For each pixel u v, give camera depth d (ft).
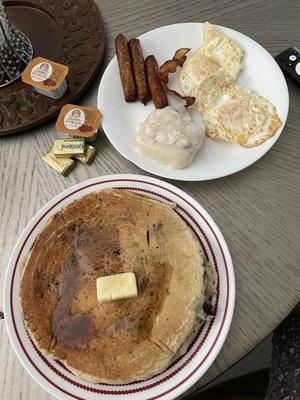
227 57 1.48
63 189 1.35
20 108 1.46
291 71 1.45
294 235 1.24
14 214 1.32
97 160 1.39
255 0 1.62
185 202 1.23
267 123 1.37
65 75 1.42
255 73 1.47
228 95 1.44
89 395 1.04
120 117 1.43
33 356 1.08
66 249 1.14
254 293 1.17
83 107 1.40
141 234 1.13
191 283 1.07
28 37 1.61
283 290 1.17
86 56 1.54
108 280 1.05
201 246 1.17
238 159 1.32
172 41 1.55
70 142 1.36
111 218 1.17
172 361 1.05
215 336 1.07
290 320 1.46
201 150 1.36
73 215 1.19
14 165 1.40
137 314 1.05
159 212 1.16
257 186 1.32
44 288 1.11
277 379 1.40
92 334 1.05
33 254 1.15
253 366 1.77
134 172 1.37
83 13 1.62
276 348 1.46
